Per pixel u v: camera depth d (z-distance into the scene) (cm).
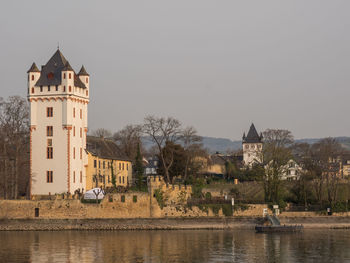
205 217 15062
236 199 16188
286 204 15962
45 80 16625
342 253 11388
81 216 14650
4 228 14525
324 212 15788
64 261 10612
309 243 12575
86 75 17600
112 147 19912
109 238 13125
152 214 14838
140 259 10769
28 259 10756
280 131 17962
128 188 17550
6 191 15925
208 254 11231
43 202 14700
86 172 17425
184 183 18650
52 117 16512
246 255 11156
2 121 16625
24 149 17738
